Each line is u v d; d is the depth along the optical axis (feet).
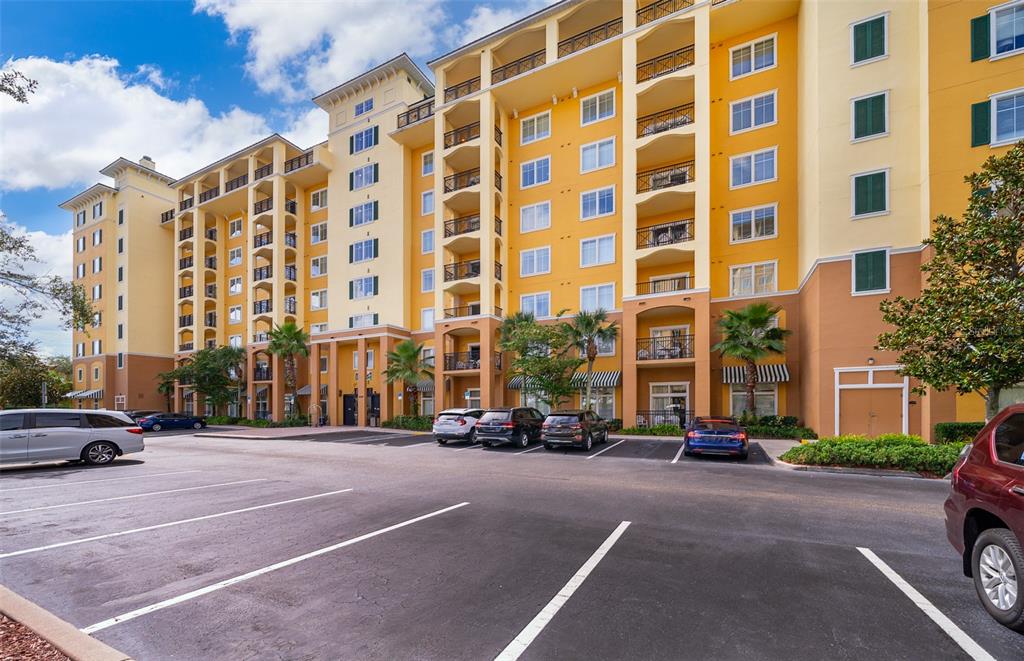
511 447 60.18
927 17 52.34
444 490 31.78
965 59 50.31
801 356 68.95
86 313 37.24
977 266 34.04
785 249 72.74
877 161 55.83
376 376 107.55
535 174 94.68
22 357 34.55
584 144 90.07
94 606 14.48
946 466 35.86
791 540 20.67
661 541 20.54
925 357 35.40
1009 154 33.40
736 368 73.31
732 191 77.05
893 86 55.67
